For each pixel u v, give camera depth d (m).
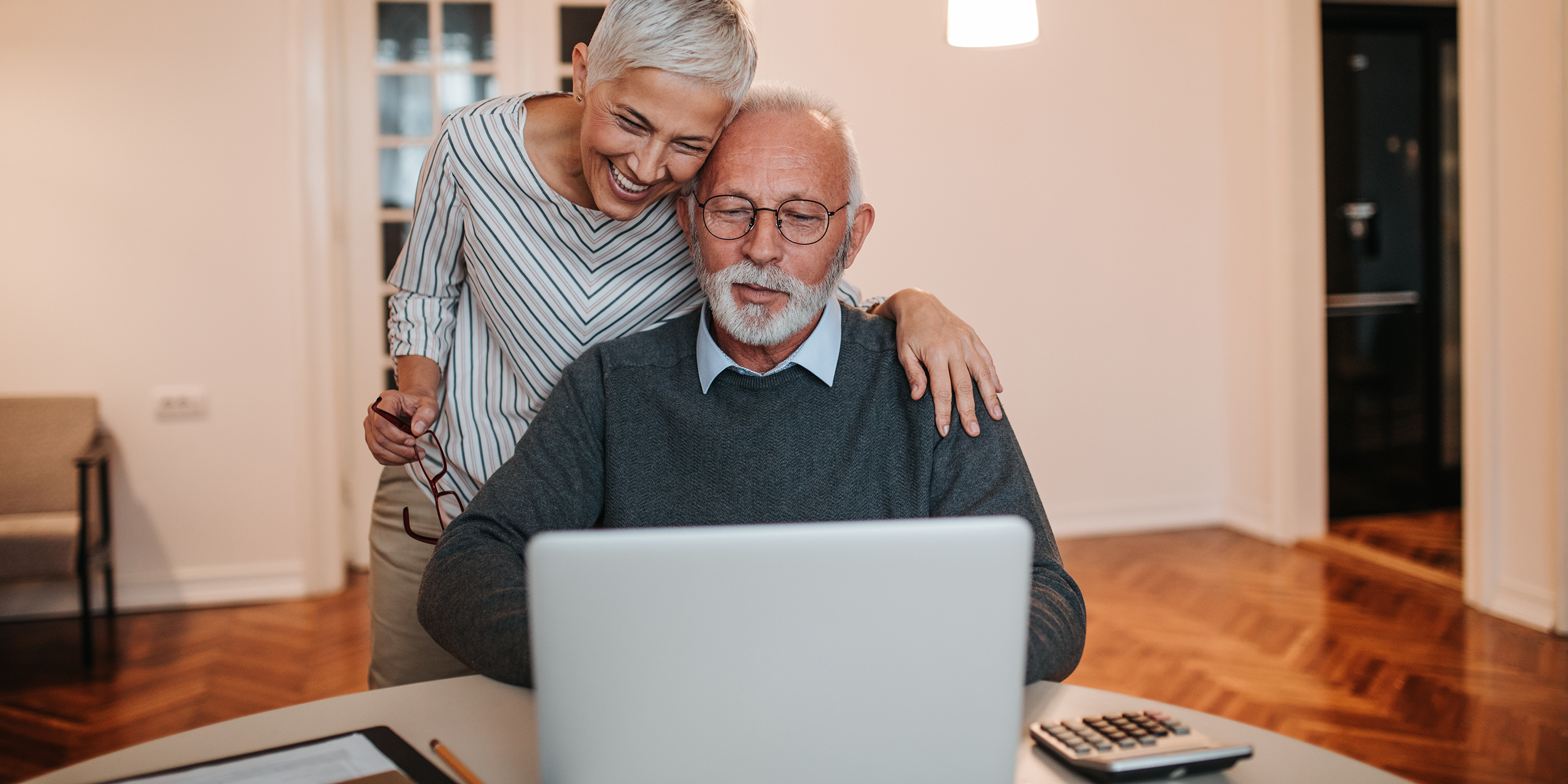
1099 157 4.41
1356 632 3.11
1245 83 4.34
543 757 0.71
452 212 1.48
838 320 1.31
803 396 1.28
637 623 0.69
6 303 3.51
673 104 1.16
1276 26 4.15
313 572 3.73
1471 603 3.33
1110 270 4.46
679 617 0.69
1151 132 4.45
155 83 3.56
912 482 1.27
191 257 3.61
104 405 3.58
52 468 3.38
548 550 0.68
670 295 1.51
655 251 1.47
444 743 0.86
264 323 3.67
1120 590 3.62
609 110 1.19
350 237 3.96
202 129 3.60
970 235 4.32
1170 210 4.50
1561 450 3.00
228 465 3.67
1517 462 3.17
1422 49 4.51
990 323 4.37
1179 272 4.53
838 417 1.28
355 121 3.95
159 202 3.58
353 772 0.79
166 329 3.61
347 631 3.32
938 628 0.70
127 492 3.60
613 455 1.30
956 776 0.72
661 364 1.33
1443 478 4.70
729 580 0.68
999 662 0.71
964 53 4.27
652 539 0.68
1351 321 4.54
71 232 3.53
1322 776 0.80
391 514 1.61
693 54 1.13
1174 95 4.46
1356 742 2.35
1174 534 4.46
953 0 1.97
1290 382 4.20
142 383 3.60
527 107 1.40
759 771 0.71
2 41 3.46
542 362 1.52
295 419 3.70
